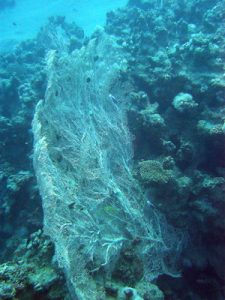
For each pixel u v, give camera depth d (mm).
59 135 2502
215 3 4551
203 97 2547
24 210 2893
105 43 3562
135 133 2557
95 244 1807
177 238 2164
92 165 2270
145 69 2939
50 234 1688
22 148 3340
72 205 1888
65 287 1665
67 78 2965
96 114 2643
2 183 3145
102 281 1708
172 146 2400
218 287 2090
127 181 2270
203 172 2367
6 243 2857
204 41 2771
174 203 2166
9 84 4176
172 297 2133
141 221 2049
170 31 4105
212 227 2113
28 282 1580
